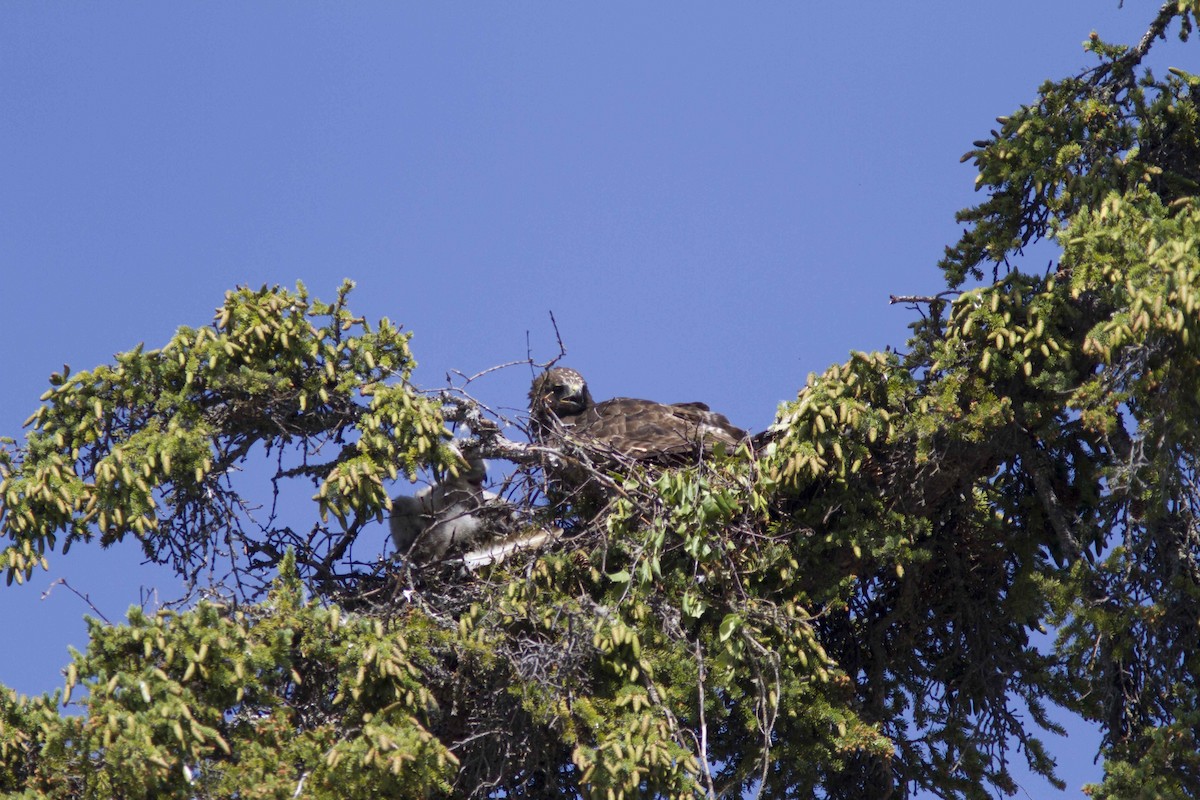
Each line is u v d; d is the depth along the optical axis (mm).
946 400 21969
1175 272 18750
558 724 20234
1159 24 22797
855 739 21422
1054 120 22938
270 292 22109
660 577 21547
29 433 21359
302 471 22156
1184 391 19672
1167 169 23109
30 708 18750
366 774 18469
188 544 21516
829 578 22562
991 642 23969
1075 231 21234
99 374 21453
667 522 21578
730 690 21094
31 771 18594
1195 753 20016
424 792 18719
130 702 18125
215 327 21922
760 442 23422
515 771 21812
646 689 20281
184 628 18844
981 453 22547
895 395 22188
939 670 24266
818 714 21547
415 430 21234
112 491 20719
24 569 20719
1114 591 21594
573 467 23547
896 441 22406
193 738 18047
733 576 21578
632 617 21141
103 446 21469
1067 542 22281
